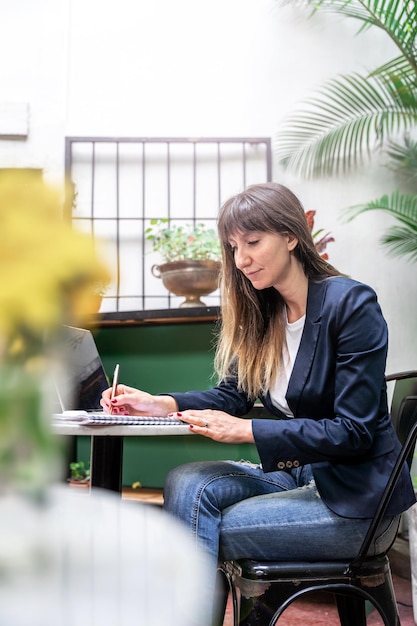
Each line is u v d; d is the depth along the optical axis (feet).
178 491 4.17
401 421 4.92
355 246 10.77
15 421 1.13
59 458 1.30
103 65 11.43
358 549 3.92
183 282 9.64
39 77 11.36
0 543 1.30
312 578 3.81
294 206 4.61
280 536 3.90
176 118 11.30
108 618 1.23
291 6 11.36
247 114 11.25
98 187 11.21
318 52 11.27
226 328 5.03
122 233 11.13
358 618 4.37
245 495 4.30
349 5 10.91
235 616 3.92
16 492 1.29
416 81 9.98
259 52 11.35
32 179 1.27
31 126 11.21
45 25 11.50
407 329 10.54
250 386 4.98
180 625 1.42
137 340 9.73
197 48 11.41
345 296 4.27
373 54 11.17
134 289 10.96
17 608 1.21
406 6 9.68
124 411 4.74
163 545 1.52
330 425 3.98
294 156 11.01
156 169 11.26
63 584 1.29
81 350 4.75
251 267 4.49
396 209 10.53
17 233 1.18
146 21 11.51
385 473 4.01
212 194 11.18
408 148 10.69
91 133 11.28
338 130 10.64
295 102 11.21
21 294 1.16
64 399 4.17
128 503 1.96
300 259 4.63
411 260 10.61
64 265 1.18
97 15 11.53
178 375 9.57
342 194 10.87
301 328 4.62
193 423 3.97
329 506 3.94
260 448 3.94
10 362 1.20
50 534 1.36
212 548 3.88
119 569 1.38
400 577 8.24
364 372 4.07
